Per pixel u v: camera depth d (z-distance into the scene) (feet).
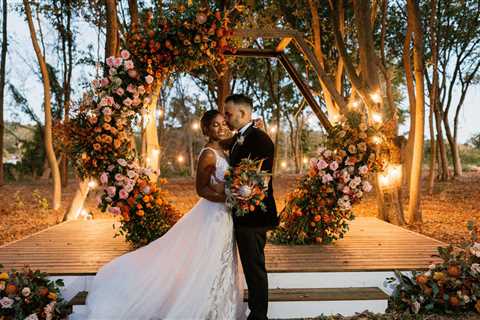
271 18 35.63
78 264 11.93
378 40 44.04
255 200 9.14
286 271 11.51
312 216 14.44
